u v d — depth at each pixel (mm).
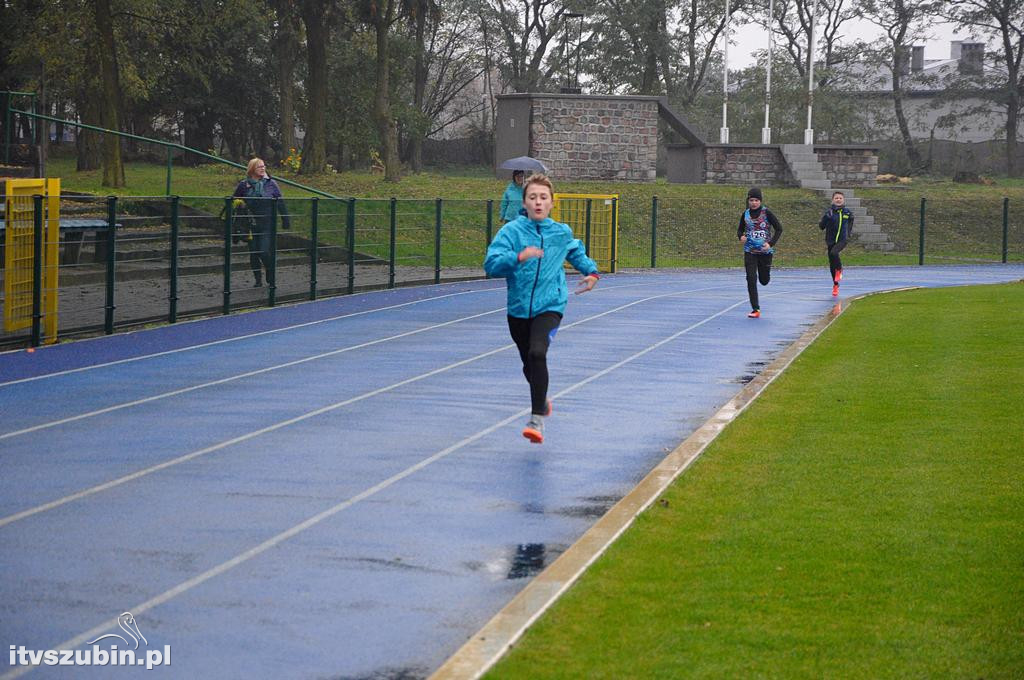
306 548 8289
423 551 8242
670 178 62500
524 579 7652
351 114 73375
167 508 9336
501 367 17094
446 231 35281
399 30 75750
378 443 11867
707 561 7633
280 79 63656
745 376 16375
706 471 10289
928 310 24750
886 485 9586
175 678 5984
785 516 8719
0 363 17109
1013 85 86812
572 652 6047
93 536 8531
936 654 5961
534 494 9891
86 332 20547
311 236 27516
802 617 6535
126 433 12281
